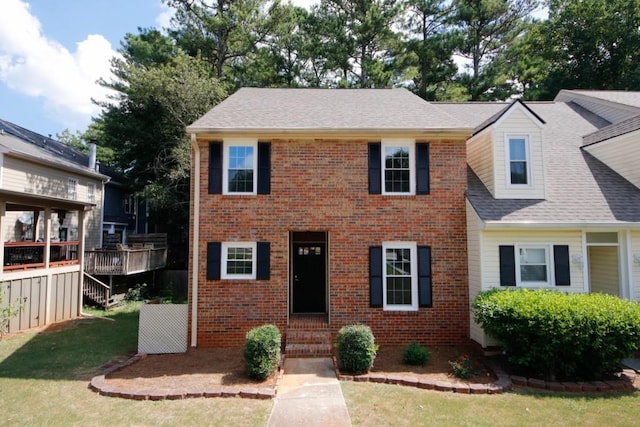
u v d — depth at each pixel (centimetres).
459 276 1012
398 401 645
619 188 1038
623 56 2689
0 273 1080
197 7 2677
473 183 1073
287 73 2798
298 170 1029
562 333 715
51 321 1285
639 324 714
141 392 668
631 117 1146
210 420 577
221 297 996
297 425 561
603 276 1046
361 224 1022
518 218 937
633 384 728
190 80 2273
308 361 872
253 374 744
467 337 995
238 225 1013
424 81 2667
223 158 1026
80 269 1430
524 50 2727
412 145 1042
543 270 950
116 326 1245
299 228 1016
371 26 2500
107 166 2856
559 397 670
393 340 995
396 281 1015
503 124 1034
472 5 2688
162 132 2381
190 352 948
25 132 2223
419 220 1024
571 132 1290
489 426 559
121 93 2447
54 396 670
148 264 1928
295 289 1203
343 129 1005
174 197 2288
